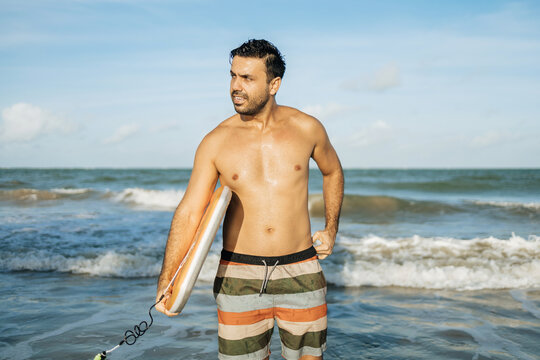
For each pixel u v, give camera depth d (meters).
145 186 25.70
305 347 2.25
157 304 2.13
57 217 12.02
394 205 14.76
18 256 7.11
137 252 7.45
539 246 7.61
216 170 2.26
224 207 2.02
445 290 5.43
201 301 5.00
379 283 5.76
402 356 3.48
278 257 2.18
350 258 6.99
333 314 4.56
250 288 2.18
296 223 2.20
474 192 22.31
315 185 26.78
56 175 39.38
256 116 2.19
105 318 4.38
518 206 13.55
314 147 2.32
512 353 3.52
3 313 4.53
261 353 2.24
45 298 5.10
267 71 2.11
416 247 7.68
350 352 3.57
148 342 3.79
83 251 7.48
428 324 4.22
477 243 7.91
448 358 3.44
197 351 3.60
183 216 2.22
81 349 3.61
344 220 12.62
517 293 5.27
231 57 2.19
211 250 7.61
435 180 30.45
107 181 29.20
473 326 4.15
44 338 3.84
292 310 2.20
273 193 2.16
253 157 2.17
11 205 15.78
